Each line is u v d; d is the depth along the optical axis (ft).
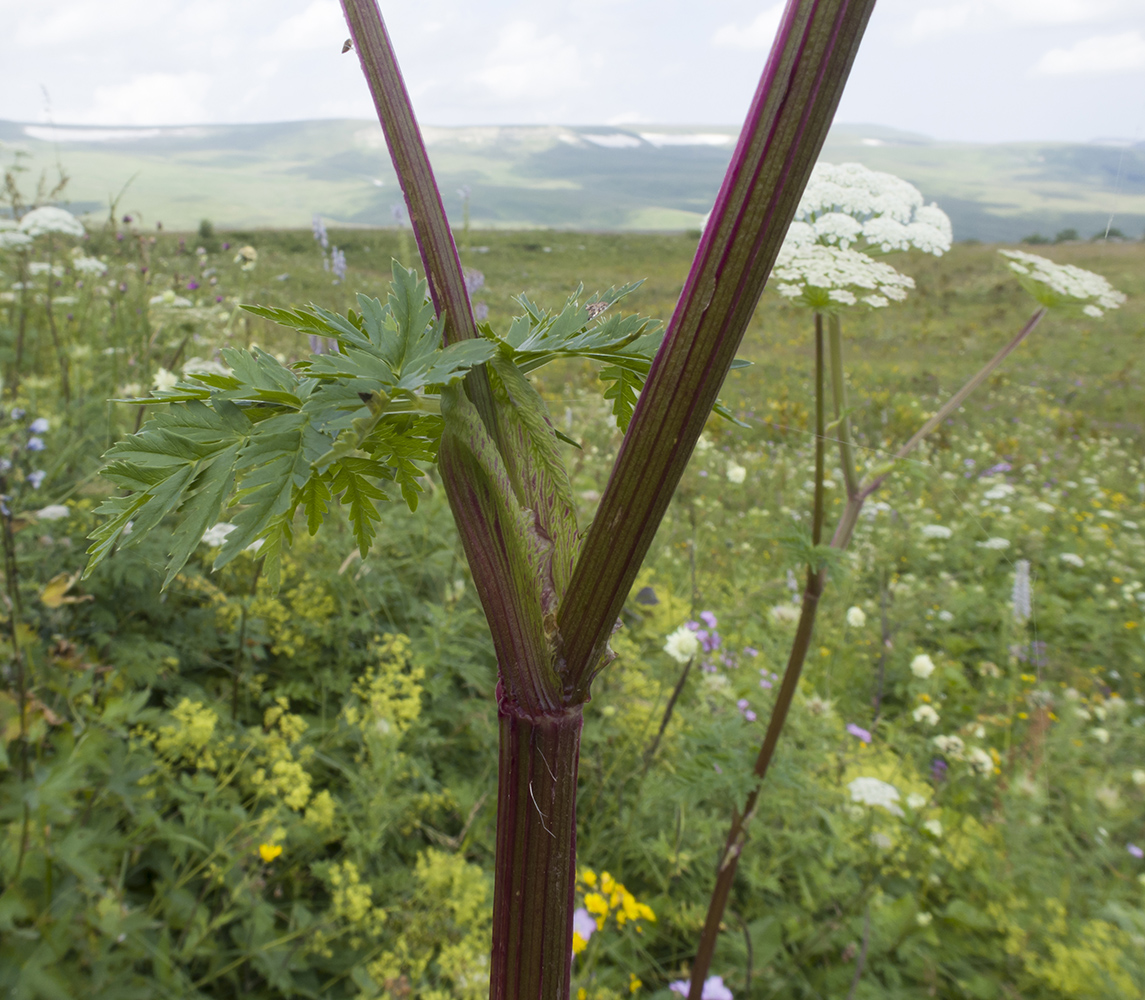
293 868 7.06
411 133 1.52
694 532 12.76
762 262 1.15
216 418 1.42
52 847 5.49
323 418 1.40
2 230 13.09
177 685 8.25
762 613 11.55
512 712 1.48
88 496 9.02
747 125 1.13
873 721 9.38
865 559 10.14
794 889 8.21
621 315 1.72
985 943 6.45
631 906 6.90
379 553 10.73
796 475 9.32
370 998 6.06
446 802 8.23
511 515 1.46
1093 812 4.67
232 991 6.38
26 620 7.28
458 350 1.42
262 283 15.93
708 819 8.05
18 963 5.09
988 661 8.66
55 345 12.74
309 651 9.53
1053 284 3.03
